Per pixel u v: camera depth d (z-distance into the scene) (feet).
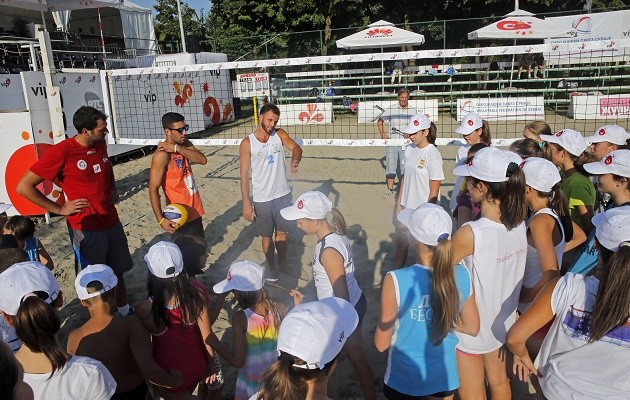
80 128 13.30
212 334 9.51
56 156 13.02
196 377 9.36
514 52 19.69
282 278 17.22
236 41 81.46
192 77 51.44
